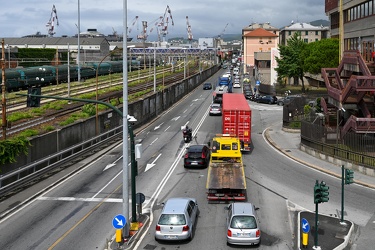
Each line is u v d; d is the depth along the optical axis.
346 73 47.25
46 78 81.19
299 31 153.88
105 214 23.97
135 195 22.38
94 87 82.25
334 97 41.41
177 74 126.31
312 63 75.31
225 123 38.62
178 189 28.61
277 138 45.97
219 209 24.97
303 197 27.14
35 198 26.69
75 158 36.81
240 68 183.25
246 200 26.42
